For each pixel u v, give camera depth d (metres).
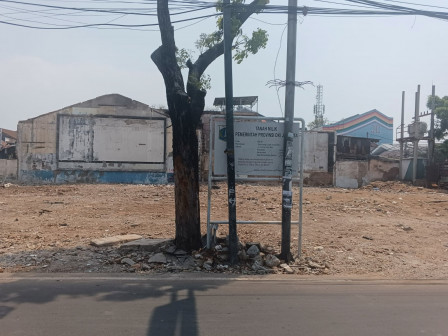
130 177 28.89
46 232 10.15
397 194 20.59
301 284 6.64
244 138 8.03
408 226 11.52
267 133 8.06
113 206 14.67
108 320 4.88
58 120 28.19
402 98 31.00
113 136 28.73
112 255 7.97
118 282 6.51
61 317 4.95
